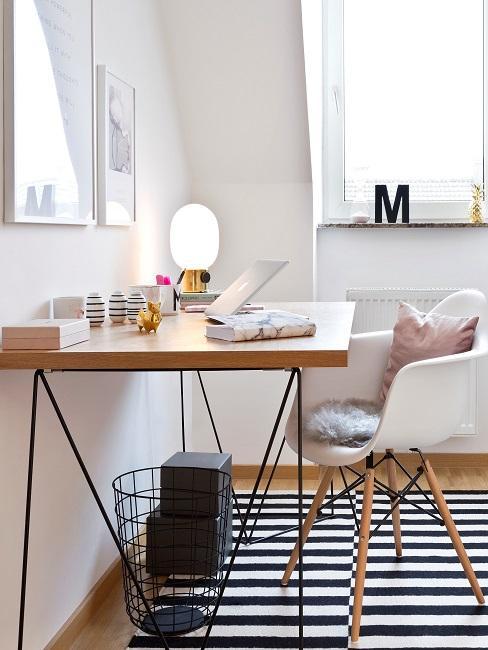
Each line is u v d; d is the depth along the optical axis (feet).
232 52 11.69
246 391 13.39
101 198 8.87
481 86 14.30
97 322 7.89
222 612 8.50
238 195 13.16
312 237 13.10
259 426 13.42
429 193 14.46
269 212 13.12
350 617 8.37
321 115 14.37
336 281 14.17
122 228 9.70
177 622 8.16
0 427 6.55
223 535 8.98
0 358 6.05
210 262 11.31
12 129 6.61
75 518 8.25
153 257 11.09
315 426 8.81
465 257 13.97
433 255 14.01
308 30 12.08
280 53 11.65
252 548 10.34
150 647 7.84
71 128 7.95
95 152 8.69
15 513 6.84
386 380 9.65
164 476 9.07
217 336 6.77
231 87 12.07
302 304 10.39
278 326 6.76
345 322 7.99
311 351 6.00
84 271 8.43
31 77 6.98
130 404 10.08
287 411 13.37
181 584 8.80
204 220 11.21
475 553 10.03
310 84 12.50
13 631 6.84
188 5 11.29
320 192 14.29
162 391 11.59
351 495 12.41
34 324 6.39
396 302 13.69
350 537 10.69
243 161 12.89
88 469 8.62
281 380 13.32
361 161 14.55
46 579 7.52
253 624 8.24
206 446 13.51
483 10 14.24
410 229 14.01
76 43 8.05
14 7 6.62
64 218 7.75
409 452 14.07
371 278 14.12
